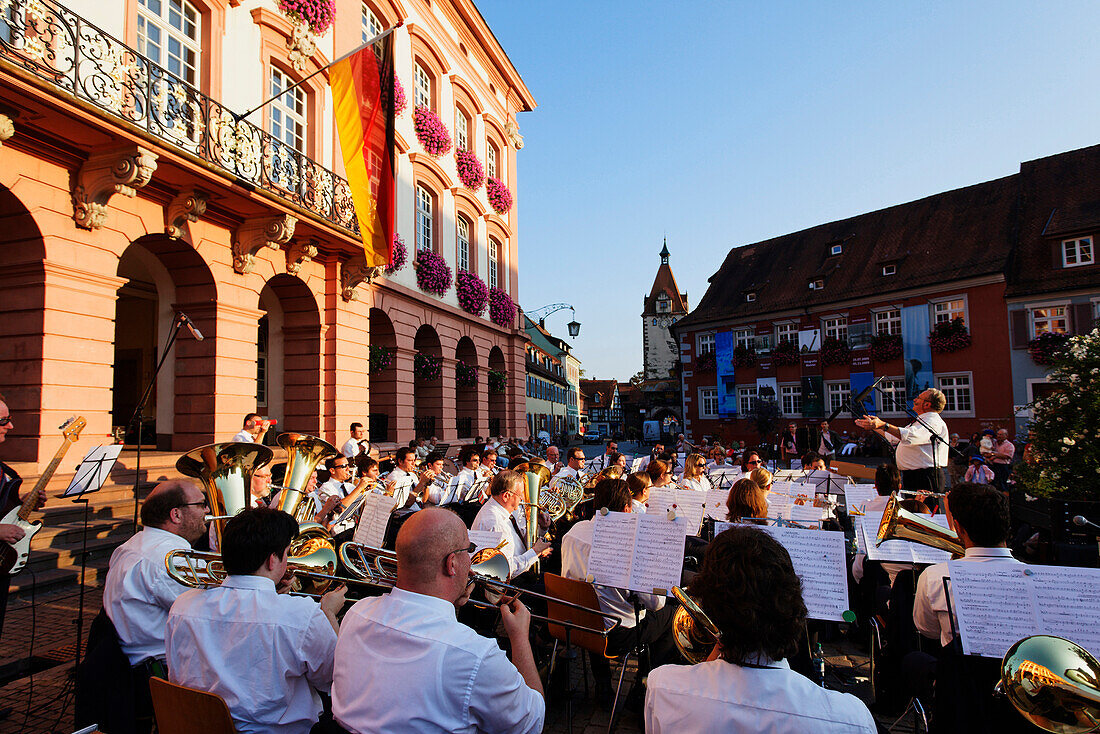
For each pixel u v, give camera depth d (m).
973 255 26.66
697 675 1.88
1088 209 24.06
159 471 9.79
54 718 4.09
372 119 12.84
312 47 13.48
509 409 24.33
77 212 8.66
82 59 8.30
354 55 12.37
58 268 8.38
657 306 62.62
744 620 1.79
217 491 3.79
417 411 19.44
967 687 2.58
